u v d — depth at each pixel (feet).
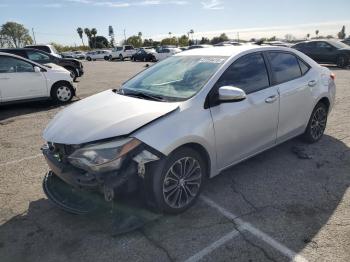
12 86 29.14
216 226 10.69
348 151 16.33
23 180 14.58
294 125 15.46
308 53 60.13
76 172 10.27
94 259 9.45
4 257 9.66
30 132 22.06
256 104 13.01
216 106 11.72
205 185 13.38
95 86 44.80
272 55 14.62
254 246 9.69
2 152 18.21
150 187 10.45
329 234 10.09
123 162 9.73
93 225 10.98
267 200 12.15
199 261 9.20
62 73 32.22
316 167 14.70
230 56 13.10
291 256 9.23
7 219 11.55
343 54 55.72
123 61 123.95
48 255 9.69
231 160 12.75
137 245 9.94
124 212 10.72
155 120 10.36
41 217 11.59
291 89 14.71
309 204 11.78
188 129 10.71
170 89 12.41
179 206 11.24
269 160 15.55
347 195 12.30
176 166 10.89
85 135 10.16
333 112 23.59
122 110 11.06
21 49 46.09
